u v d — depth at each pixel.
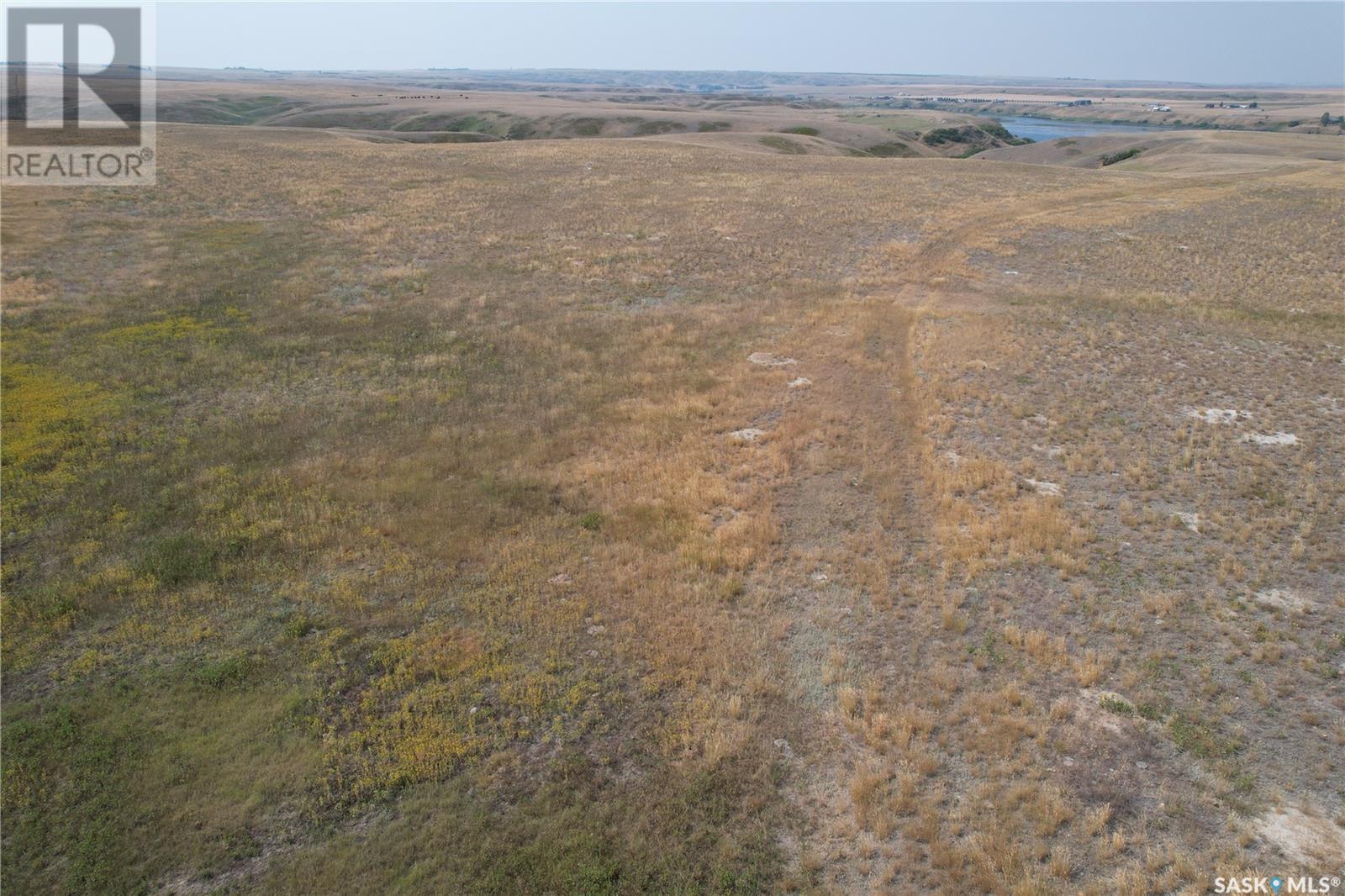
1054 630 12.43
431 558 14.52
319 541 14.93
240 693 11.34
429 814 9.56
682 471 17.61
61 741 10.52
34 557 14.34
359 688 11.50
